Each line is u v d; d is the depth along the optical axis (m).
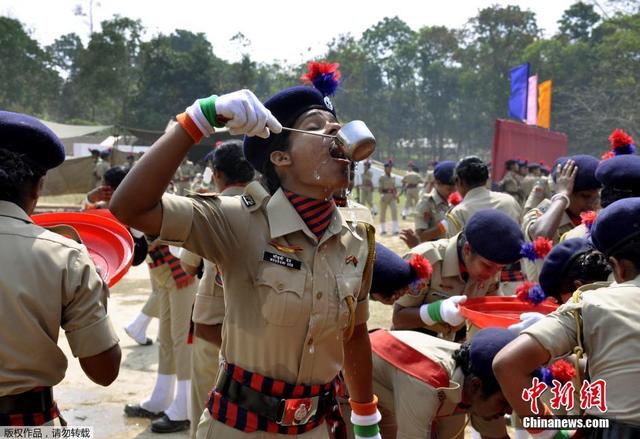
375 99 70.81
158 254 5.04
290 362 2.38
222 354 2.51
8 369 2.28
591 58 57.19
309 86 2.52
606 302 2.39
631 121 44.06
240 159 4.24
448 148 75.75
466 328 4.57
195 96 52.25
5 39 61.31
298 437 2.43
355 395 2.86
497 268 3.86
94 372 2.43
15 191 2.41
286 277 2.33
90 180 25.27
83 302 2.38
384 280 3.50
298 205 2.42
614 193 3.80
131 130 26.33
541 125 20.81
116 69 56.50
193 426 4.32
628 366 2.29
